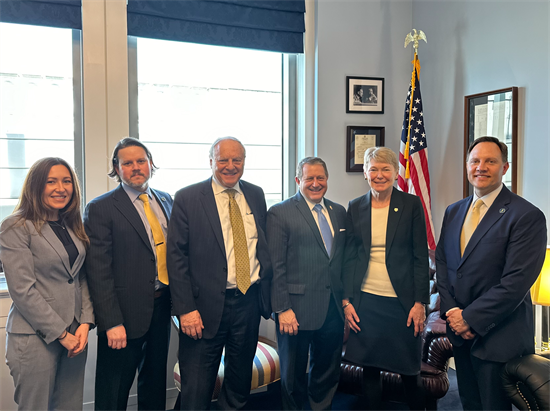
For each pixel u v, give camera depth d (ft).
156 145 9.39
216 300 6.33
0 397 7.50
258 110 10.36
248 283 6.50
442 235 6.85
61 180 5.83
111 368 6.35
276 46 9.93
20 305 5.56
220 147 6.38
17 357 5.64
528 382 5.45
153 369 6.75
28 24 7.93
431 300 8.75
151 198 6.88
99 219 6.19
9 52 8.24
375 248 6.94
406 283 6.81
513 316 5.92
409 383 7.05
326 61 10.19
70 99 8.64
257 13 9.70
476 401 6.30
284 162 10.68
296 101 10.55
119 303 6.26
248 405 8.75
